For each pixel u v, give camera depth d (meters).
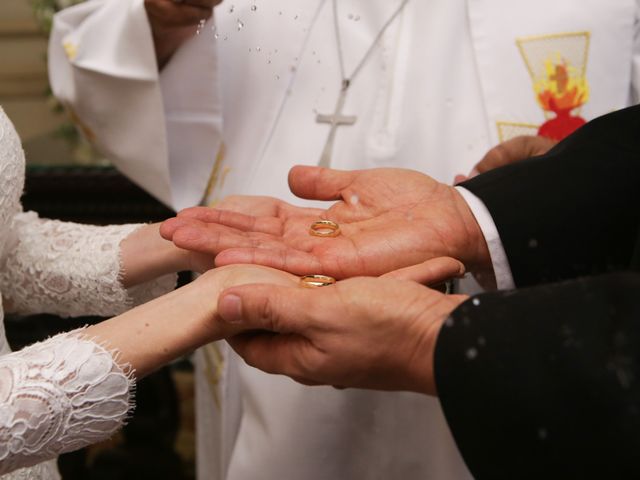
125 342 0.41
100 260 0.55
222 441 0.72
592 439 0.30
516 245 0.50
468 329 0.34
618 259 0.50
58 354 0.40
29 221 0.60
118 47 0.73
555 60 0.65
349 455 0.63
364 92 0.68
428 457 0.62
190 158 0.77
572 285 0.34
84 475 1.15
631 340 0.30
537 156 0.55
